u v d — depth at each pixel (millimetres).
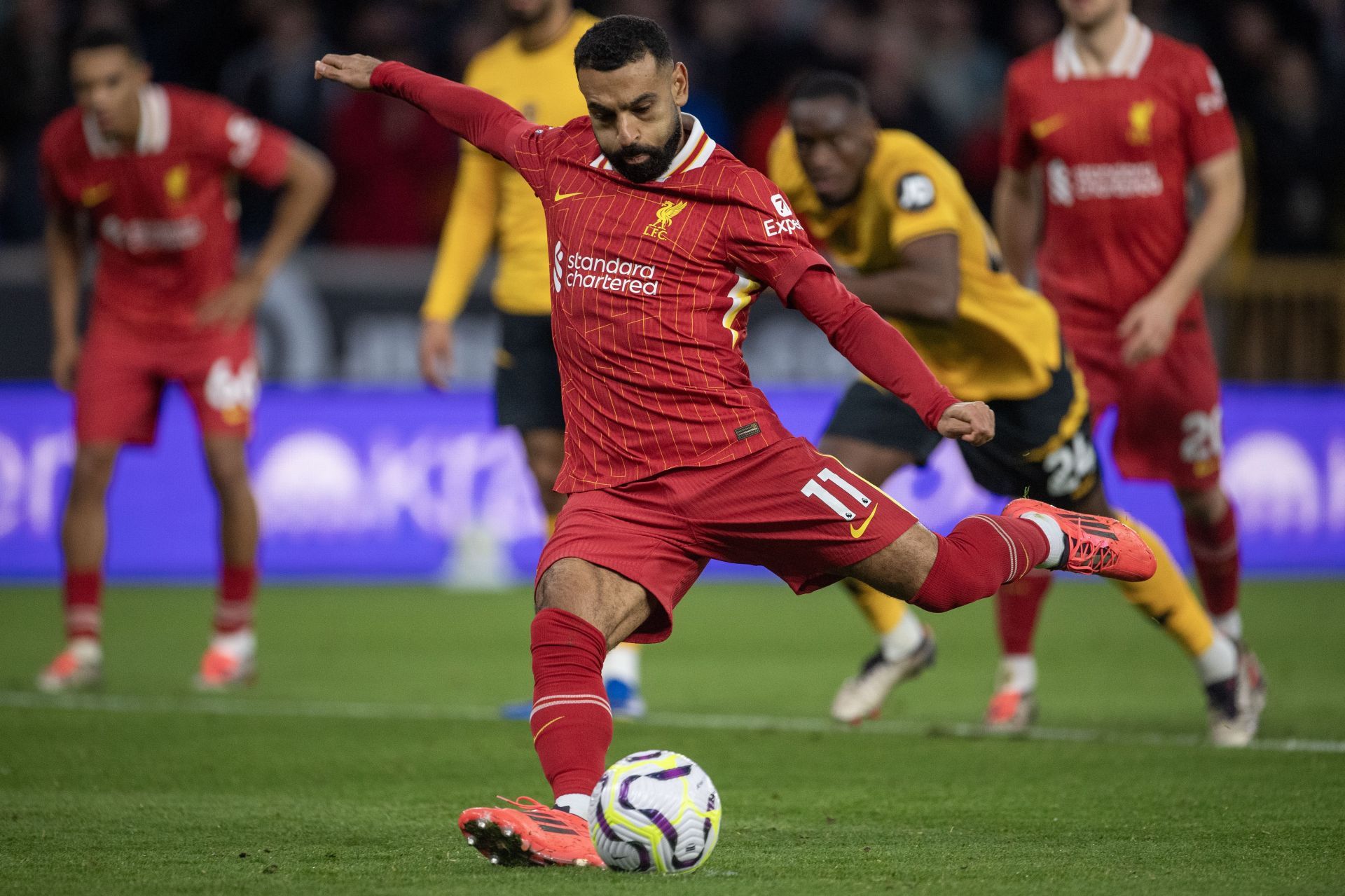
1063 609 39688
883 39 52344
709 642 33750
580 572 14562
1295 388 46531
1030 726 23328
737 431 14602
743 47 51969
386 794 17891
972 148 49750
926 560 14758
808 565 14914
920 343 21953
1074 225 24281
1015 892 12953
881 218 21047
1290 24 54625
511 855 13594
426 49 51000
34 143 47562
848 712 23312
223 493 27266
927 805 17219
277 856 14383
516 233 24203
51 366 41250
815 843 15047
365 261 42469
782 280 14383
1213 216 23234
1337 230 49906
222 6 50656
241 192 47281
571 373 15008
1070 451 21781
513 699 26031
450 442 43250
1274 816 16484
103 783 18562
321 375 42438
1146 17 53031
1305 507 45594
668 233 14430
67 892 12938
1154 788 18188
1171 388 24234
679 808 13289
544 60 24234
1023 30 54375
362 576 42906
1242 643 22188
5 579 41219
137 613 37062
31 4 49250
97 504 27094
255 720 23578
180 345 27094
